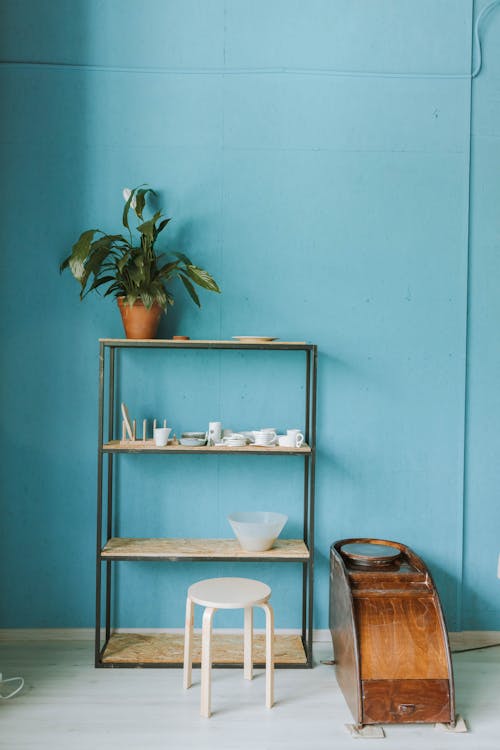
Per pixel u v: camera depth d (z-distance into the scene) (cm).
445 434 294
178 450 258
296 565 292
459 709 233
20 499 289
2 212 287
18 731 213
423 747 209
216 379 291
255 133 290
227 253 291
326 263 292
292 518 293
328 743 210
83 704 231
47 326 289
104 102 288
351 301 293
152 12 288
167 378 291
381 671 217
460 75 291
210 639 224
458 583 294
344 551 257
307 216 292
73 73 287
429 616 226
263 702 234
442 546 295
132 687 244
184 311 291
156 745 207
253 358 292
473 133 294
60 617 290
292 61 290
